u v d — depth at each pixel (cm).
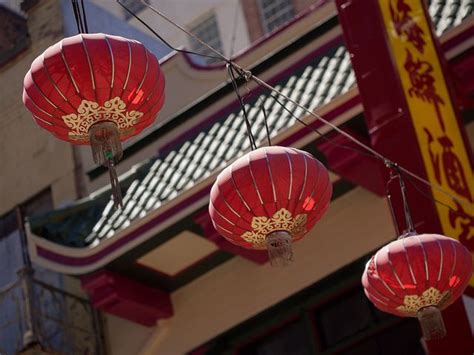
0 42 1734
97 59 900
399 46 1277
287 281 1507
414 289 1050
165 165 1542
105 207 1548
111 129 927
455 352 1154
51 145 1809
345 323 1462
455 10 1329
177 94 1688
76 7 977
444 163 1216
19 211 1777
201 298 1573
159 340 1587
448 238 1062
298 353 1490
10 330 1653
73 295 1611
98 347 1612
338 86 1374
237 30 2116
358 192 1473
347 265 1463
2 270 1778
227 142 1477
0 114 1847
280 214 973
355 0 1309
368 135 1361
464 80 1281
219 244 1455
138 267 1528
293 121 1363
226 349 1542
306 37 1500
